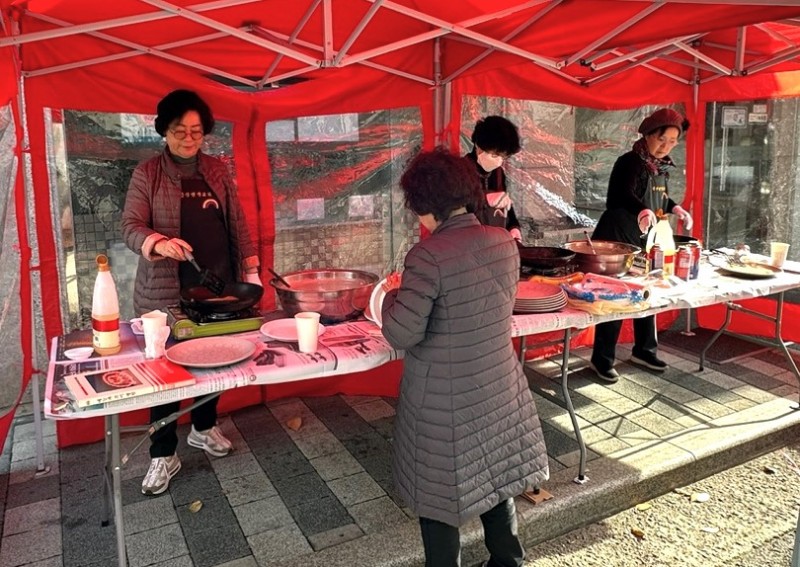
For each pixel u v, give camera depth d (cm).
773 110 515
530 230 480
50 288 331
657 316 529
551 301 279
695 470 337
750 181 528
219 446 343
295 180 396
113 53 330
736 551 281
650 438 354
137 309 302
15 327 332
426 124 414
